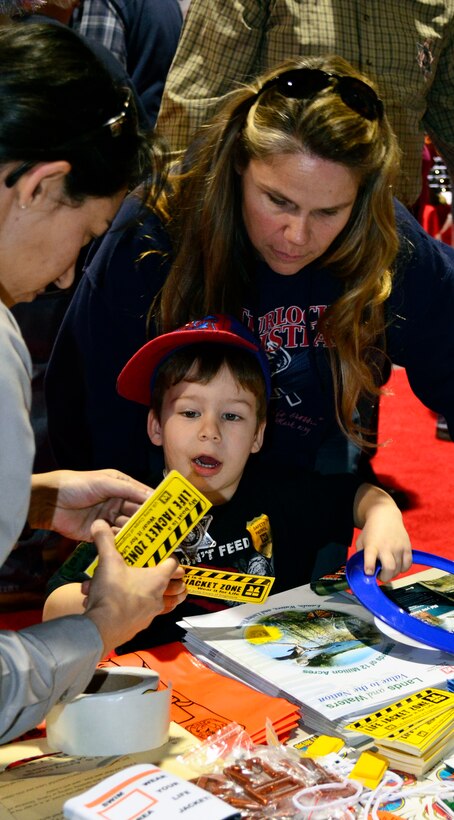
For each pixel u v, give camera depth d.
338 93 1.41
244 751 1.06
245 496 1.68
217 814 0.87
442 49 2.62
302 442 1.81
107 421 1.82
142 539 1.18
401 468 3.87
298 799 0.97
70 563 1.45
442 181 4.89
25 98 0.90
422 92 2.56
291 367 1.73
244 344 1.55
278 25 2.39
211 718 1.14
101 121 0.95
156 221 1.67
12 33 0.96
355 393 1.68
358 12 2.43
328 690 1.19
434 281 1.72
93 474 1.41
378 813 0.98
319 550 1.71
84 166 0.95
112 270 1.70
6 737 0.94
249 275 1.66
